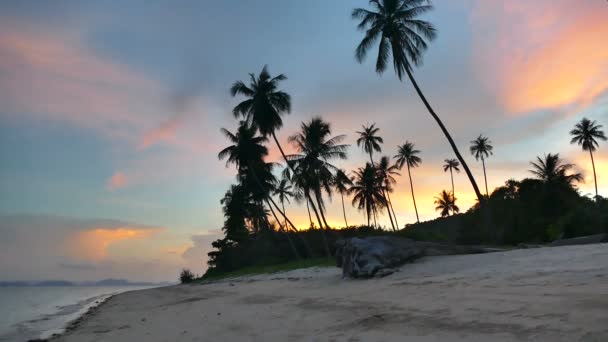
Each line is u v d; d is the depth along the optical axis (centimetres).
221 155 4719
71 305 3069
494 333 603
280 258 5100
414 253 1591
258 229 6169
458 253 1623
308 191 4106
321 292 1423
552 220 3972
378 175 6050
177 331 1088
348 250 1667
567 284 822
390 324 765
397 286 1206
